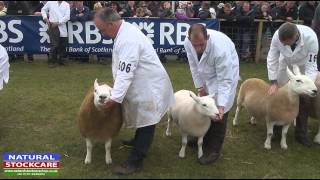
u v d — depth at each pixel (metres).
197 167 5.79
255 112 6.57
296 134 6.77
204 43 5.18
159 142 6.58
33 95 8.79
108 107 5.14
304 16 12.73
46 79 10.10
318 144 6.73
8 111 7.84
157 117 5.33
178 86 9.65
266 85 6.61
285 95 6.11
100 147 6.31
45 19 11.41
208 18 12.27
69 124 7.25
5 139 6.56
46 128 7.06
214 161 5.96
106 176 5.45
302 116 6.61
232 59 5.49
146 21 11.91
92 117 5.30
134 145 5.61
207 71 5.61
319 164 6.03
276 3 13.45
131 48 4.95
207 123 5.66
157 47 12.09
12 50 11.80
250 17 12.48
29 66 11.48
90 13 11.80
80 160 5.91
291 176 5.62
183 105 5.79
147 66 5.16
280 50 6.34
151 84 5.21
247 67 12.03
